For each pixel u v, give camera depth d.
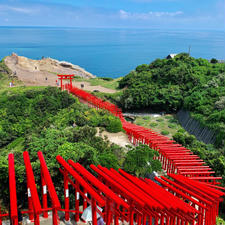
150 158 23.00
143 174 22.44
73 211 12.55
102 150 25.11
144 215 12.03
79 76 91.69
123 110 57.38
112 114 42.06
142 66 70.88
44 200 12.49
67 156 19.41
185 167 20.83
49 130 27.70
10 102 52.38
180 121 51.09
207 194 15.23
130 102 55.25
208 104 46.75
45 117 48.34
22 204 17.73
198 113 46.47
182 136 34.56
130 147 28.47
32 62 95.12
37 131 38.31
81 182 10.97
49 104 51.41
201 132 42.81
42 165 11.57
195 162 21.86
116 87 71.56
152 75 62.94
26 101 52.66
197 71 60.06
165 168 23.94
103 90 68.88
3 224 12.93
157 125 49.06
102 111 41.34
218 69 60.56
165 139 28.17
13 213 9.12
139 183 13.70
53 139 24.83
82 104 46.94
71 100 52.84
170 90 54.69
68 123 38.38
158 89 56.28
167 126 48.75
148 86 57.88
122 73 146.25
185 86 56.41
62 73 94.62
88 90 68.00
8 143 44.53
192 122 46.25
